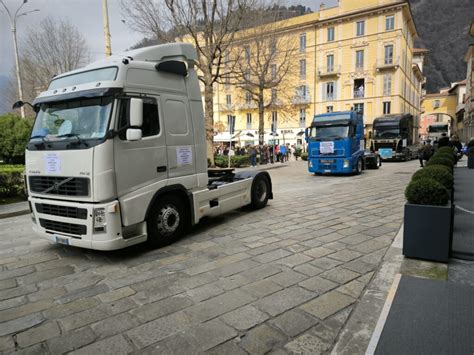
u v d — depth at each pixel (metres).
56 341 2.90
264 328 2.98
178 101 5.47
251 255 4.80
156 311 3.33
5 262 4.87
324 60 43.59
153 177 5.00
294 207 8.20
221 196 6.57
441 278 3.72
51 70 23.91
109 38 13.21
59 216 4.74
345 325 2.98
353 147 15.44
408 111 47.00
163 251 5.10
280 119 46.69
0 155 16.28
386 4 38.66
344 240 5.38
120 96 4.52
